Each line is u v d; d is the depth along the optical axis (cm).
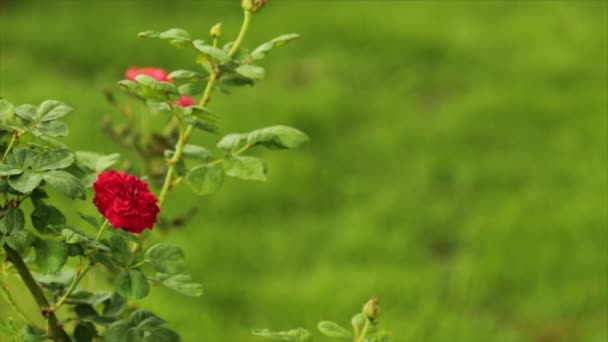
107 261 223
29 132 223
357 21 1088
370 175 786
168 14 1148
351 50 1051
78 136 753
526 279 631
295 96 895
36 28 1041
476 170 769
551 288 623
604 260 641
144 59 998
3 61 949
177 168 259
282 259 652
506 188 753
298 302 591
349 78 987
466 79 986
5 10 1127
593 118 858
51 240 214
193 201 696
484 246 666
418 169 782
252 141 250
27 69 936
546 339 583
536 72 976
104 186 214
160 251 226
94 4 1159
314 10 1134
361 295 596
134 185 217
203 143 777
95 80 951
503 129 845
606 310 607
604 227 673
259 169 247
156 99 231
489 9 1204
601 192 725
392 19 1112
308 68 1001
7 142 231
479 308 612
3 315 522
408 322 574
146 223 214
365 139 837
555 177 762
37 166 215
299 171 745
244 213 705
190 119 244
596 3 1233
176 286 231
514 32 1104
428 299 602
